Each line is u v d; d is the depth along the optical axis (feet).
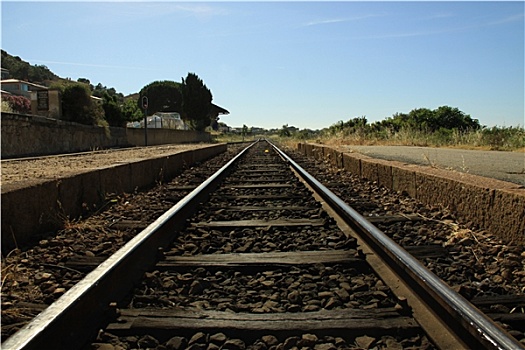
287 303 10.26
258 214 21.03
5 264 12.76
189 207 20.98
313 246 14.88
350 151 46.91
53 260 13.44
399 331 8.68
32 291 11.25
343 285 11.21
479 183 17.17
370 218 18.76
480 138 58.13
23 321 9.29
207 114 206.08
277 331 8.76
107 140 87.10
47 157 47.06
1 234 13.87
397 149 55.21
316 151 67.05
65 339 8.10
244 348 8.36
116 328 8.89
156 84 283.18
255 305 10.18
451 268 12.22
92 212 21.07
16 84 190.60
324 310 9.67
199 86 200.85
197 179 36.52
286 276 12.22
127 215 20.71
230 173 41.83
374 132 88.28
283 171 43.62
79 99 80.33
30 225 15.81
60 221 17.83
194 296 10.89
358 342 8.41
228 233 17.47
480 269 12.34
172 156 41.50
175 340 8.48
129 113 116.06
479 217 16.35
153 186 32.71
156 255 13.56
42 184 16.70
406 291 10.48
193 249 14.94
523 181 20.80
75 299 8.53
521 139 51.78
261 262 12.90
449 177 19.47
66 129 69.26
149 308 9.93
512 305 9.79
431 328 8.64
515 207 13.94
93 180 21.99
